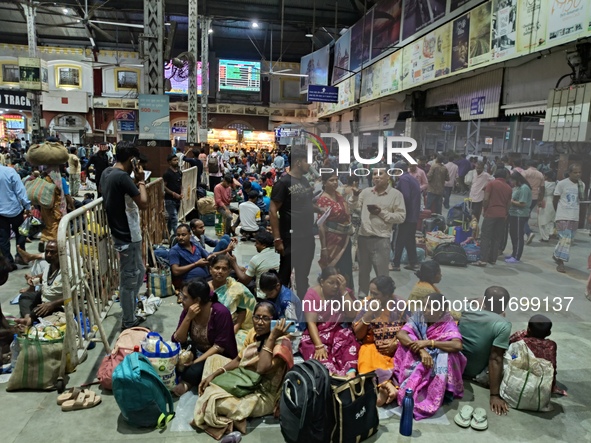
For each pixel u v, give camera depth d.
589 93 6.25
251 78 29.03
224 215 7.36
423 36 11.64
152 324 3.81
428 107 12.41
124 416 2.46
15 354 2.97
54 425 2.47
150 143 8.38
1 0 20.83
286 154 15.00
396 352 2.92
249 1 21.64
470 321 2.99
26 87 22.34
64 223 2.77
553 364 2.84
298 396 2.29
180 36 26.17
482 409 2.67
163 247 5.28
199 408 2.50
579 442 2.48
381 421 2.64
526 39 7.53
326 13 22.36
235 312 3.52
